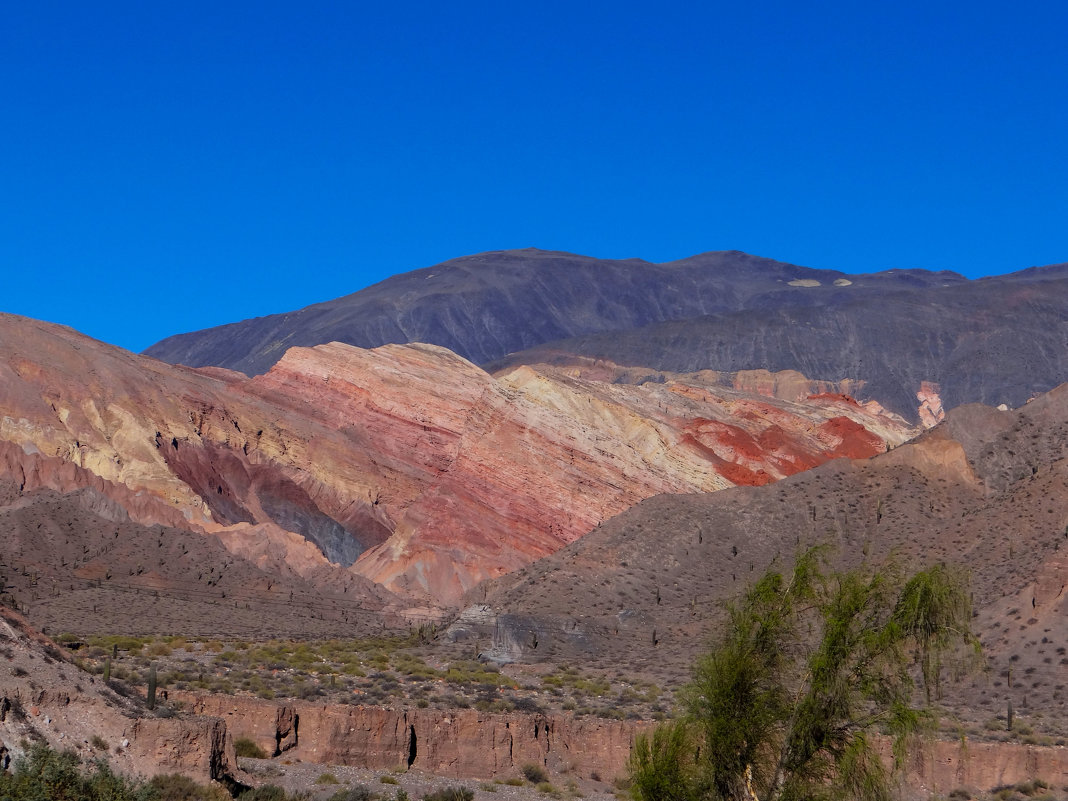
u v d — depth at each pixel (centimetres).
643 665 10494
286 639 11181
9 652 4647
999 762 6525
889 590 3406
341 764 5784
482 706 7150
